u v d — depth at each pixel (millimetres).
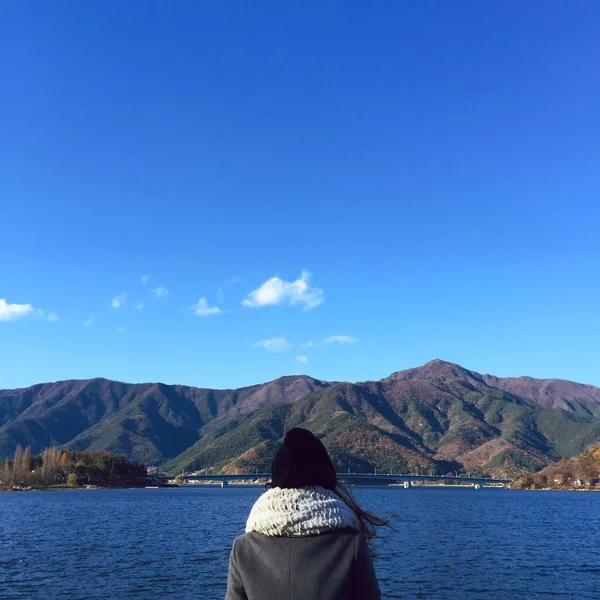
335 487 5328
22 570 45312
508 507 151750
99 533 74812
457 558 53000
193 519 100375
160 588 38656
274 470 5129
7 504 147125
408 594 37906
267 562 4773
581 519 107938
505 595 38062
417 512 123812
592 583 42250
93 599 35438
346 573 4680
